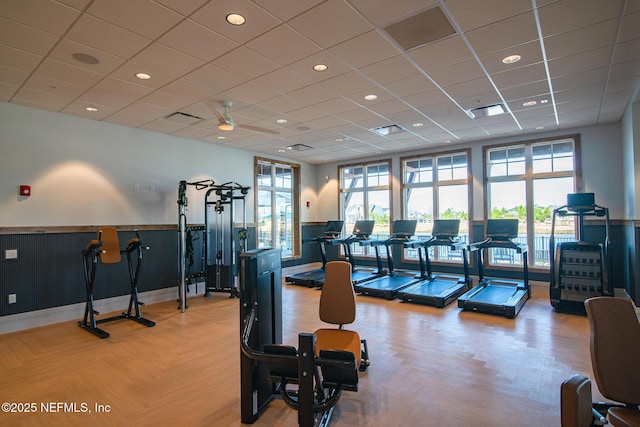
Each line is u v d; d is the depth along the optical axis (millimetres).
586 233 6523
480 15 2855
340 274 3408
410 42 3287
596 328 2178
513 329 4684
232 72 3912
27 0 2545
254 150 8359
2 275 4742
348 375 2064
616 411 2039
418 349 3996
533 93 4695
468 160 7828
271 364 2201
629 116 5188
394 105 5133
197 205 7238
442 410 2744
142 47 3312
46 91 4418
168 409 2832
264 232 8953
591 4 2707
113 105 4980
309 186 10258
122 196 6031
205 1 2604
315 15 2820
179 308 5953
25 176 4965
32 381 3334
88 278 5375
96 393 3100
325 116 5660
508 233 6449
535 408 2760
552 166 6984
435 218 8406
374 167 9484
